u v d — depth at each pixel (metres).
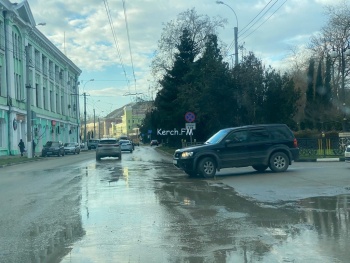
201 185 13.65
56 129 65.75
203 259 5.87
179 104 41.38
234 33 28.72
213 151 15.78
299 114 47.78
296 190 11.86
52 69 64.12
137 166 23.09
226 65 26.98
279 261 5.71
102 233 7.46
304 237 6.90
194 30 49.50
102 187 13.68
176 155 16.44
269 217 8.46
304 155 25.16
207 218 8.49
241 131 16.28
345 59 45.06
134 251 6.32
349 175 14.86
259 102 25.56
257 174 16.14
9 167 27.52
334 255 5.91
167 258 5.95
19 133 46.47
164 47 51.31
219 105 26.88
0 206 10.59
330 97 43.31
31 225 8.29
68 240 7.07
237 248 6.35
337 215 8.53
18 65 46.94
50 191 13.15
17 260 6.04
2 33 42.12
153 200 10.82
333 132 30.22
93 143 71.25
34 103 52.28
